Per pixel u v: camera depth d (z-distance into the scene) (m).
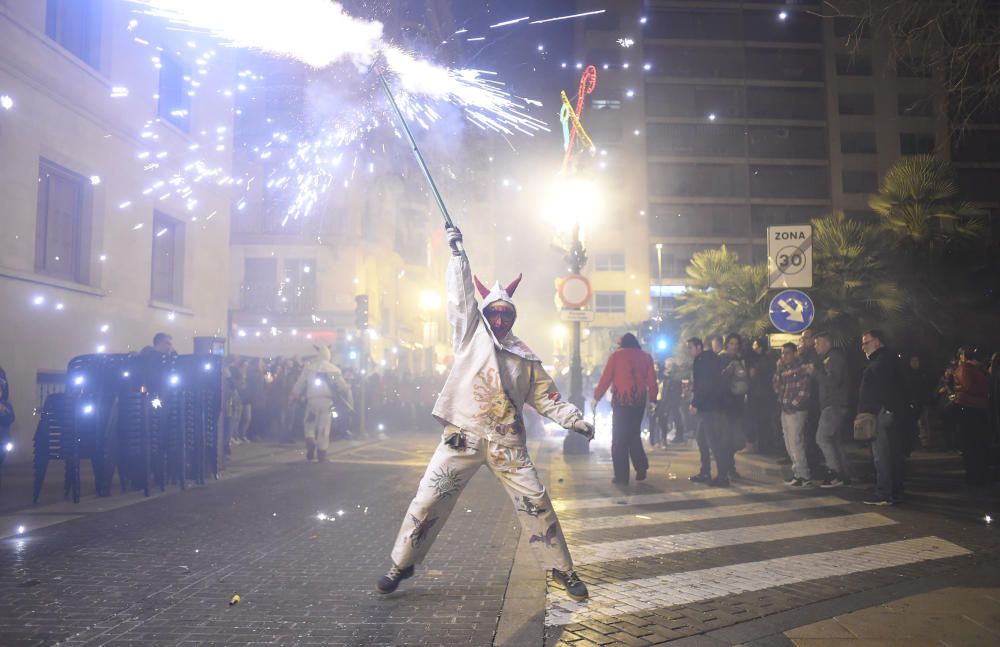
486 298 4.53
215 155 18.92
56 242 13.27
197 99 17.94
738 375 10.11
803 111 57.19
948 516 7.52
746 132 57.00
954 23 7.95
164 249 17.12
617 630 3.95
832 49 57.06
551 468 12.03
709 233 56.59
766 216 56.88
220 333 19.36
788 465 11.20
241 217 29.89
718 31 57.12
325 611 4.26
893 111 56.91
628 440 10.27
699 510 7.90
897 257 15.68
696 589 4.76
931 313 15.31
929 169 15.82
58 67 12.70
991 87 8.07
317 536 6.40
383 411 22.14
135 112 15.21
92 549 5.85
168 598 4.52
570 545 6.13
